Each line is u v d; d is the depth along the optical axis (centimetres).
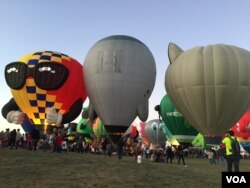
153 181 1086
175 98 2758
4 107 3102
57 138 2047
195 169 1694
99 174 1144
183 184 1078
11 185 913
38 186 911
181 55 2778
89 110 2972
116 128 2738
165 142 5003
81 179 1039
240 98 2541
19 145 2328
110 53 2738
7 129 2236
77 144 2772
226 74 2508
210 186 1073
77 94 2922
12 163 1306
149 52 2894
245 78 2533
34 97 2777
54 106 2805
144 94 2797
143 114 2781
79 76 2939
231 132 1112
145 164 1655
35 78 2755
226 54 2570
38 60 2825
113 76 2698
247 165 2481
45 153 1823
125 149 2972
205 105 2581
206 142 2650
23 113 2872
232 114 2580
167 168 1559
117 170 1262
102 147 2631
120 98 2708
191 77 2583
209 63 2547
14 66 2817
